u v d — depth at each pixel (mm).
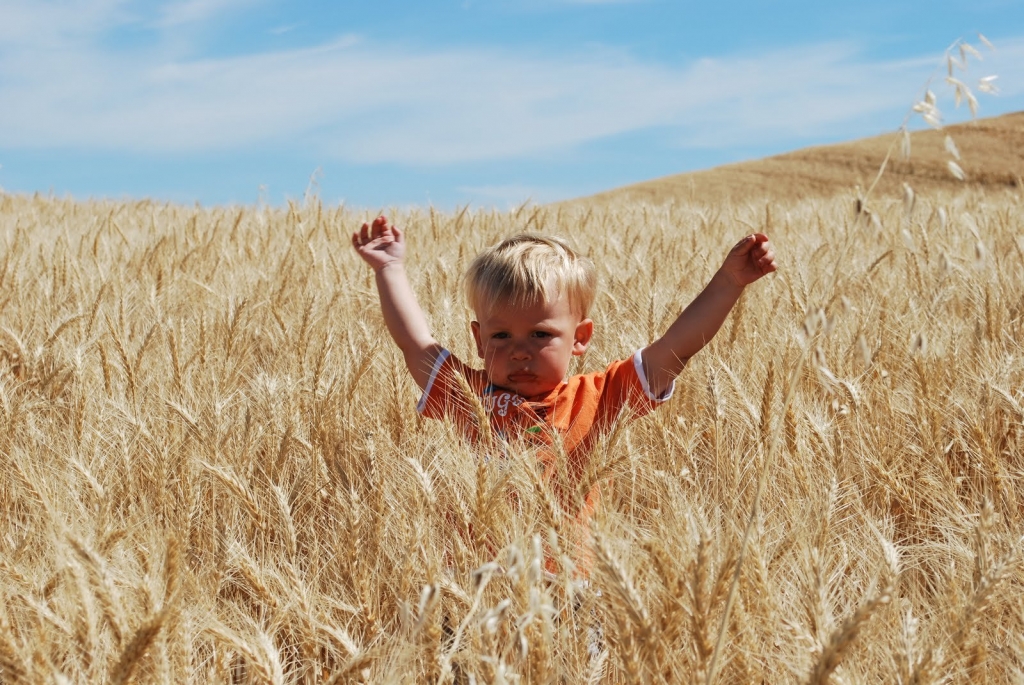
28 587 2033
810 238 6816
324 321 4074
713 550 1927
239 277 5238
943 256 1880
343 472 2627
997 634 2020
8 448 2781
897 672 1664
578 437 2545
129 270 5461
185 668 1800
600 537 1675
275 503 2609
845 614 1883
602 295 4316
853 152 52719
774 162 54344
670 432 2842
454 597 2023
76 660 1815
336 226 7270
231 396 3145
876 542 2256
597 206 9797
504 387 2637
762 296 4434
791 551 2023
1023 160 41219
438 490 2408
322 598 2146
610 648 1925
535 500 2145
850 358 3473
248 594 2438
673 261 5367
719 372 3068
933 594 2229
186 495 2555
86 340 3691
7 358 3607
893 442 2896
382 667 1890
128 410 2965
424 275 4844
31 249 5801
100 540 2035
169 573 1818
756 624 1855
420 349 2916
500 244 2656
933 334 3547
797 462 2545
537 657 1767
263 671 1784
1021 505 2645
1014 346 3521
